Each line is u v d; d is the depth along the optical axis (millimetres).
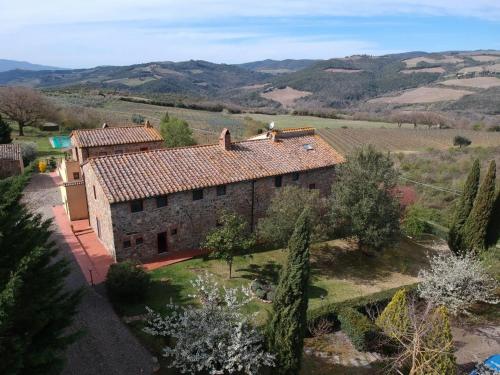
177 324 15250
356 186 25625
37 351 11586
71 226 28812
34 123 68312
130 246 24375
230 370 14289
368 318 20188
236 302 16844
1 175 40969
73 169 36281
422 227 34156
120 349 16844
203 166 27719
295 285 13633
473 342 19984
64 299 15570
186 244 26703
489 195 24859
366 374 17000
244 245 23062
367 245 26984
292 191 24953
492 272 23281
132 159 26641
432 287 21359
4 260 11969
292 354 14219
